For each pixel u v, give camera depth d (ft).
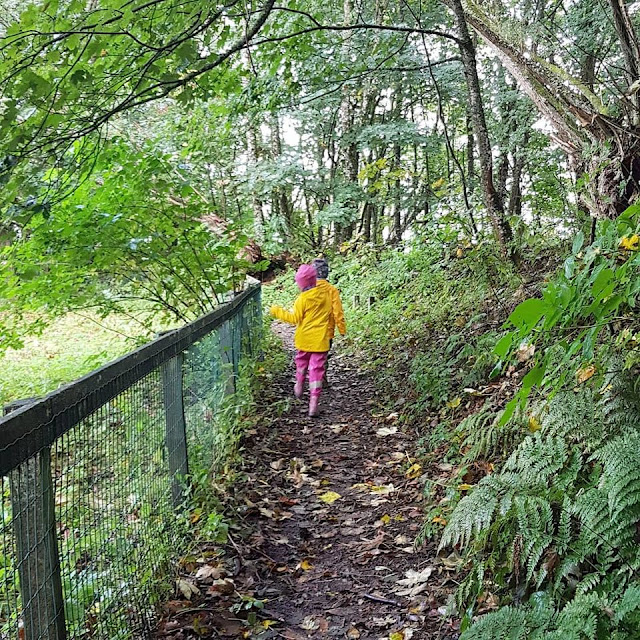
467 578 10.05
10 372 33.58
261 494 15.61
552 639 7.35
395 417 21.31
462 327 25.62
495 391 18.25
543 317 6.77
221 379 17.58
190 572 11.46
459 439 16.25
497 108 44.91
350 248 57.93
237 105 25.20
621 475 8.66
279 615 10.64
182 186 21.24
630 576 8.29
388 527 13.70
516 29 21.34
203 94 18.43
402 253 45.09
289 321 24.02
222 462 15.78
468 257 28.63
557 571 9.09
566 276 8.06
